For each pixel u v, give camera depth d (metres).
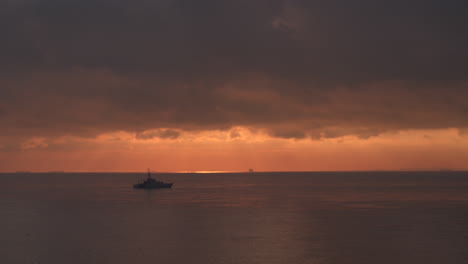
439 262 60.44
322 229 87.06
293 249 68.75
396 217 104.69
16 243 74.81
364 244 71.75
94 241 76.06
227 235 81.25
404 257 63.06
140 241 76.00
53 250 69.44
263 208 130.00
